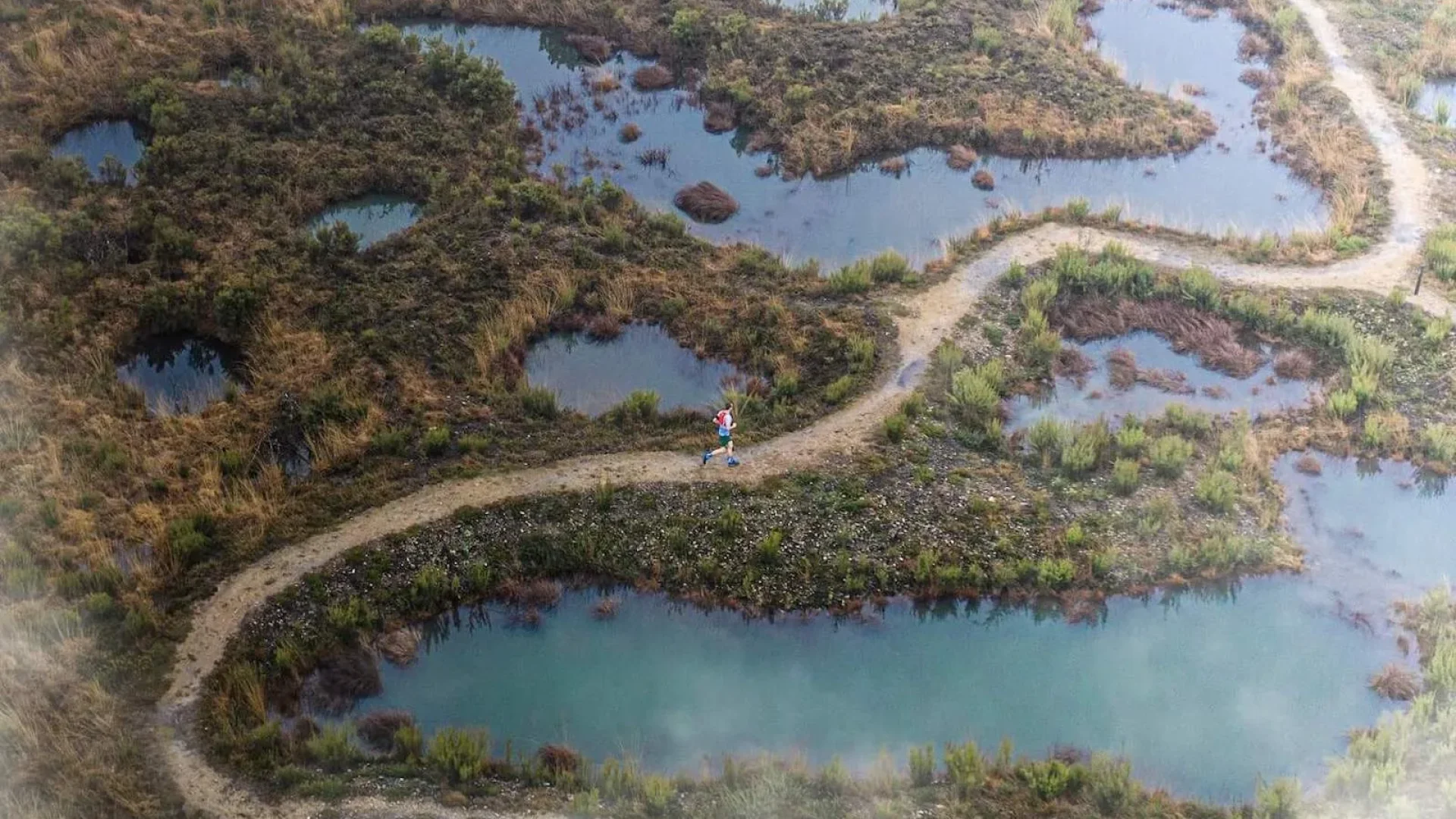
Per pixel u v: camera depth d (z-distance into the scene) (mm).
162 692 27141
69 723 25969
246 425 34500
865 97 50844
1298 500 33688
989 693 28703
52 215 41094
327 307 38688
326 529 31453
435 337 37938
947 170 48500
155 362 37781
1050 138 49125
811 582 30766
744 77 51531
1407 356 37781
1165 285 40938
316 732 27141
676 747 27234
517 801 25219
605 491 32500
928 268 42188
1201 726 27781
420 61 50875
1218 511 32844
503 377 36812
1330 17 57719
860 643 29812
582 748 27203
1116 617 30500
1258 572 31312
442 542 31250
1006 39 55094
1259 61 56188
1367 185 45781
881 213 45781
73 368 35844
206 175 43750
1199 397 37281
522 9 56062
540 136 48562
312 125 47188
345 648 29000
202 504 31578
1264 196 46719
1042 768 25562
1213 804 25594
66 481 32125
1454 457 34375
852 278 40750
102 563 29781
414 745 26266
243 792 25062
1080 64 53812
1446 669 28047
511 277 40562
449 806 24984
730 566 31031
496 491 32812
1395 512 33375
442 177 44719
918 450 34469
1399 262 41875
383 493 32562
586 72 53750
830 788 25531
